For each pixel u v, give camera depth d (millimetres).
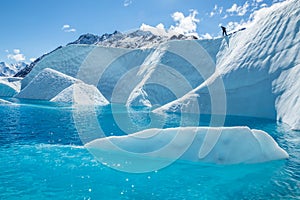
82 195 4805
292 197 4582
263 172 5785
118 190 4992
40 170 5938
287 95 12680
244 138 6617
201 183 5316
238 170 5922
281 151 6734
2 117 13750
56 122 12531
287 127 10648
